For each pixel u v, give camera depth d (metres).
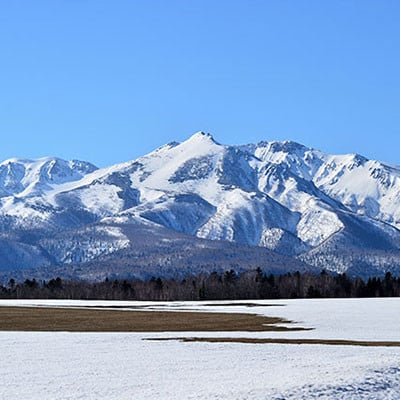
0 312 159.38
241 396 42.50
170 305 197.38
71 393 45.94
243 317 134.12
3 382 51.06
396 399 43.94
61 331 105.06
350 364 56.41
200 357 65.38
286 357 64.44
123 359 64.69
